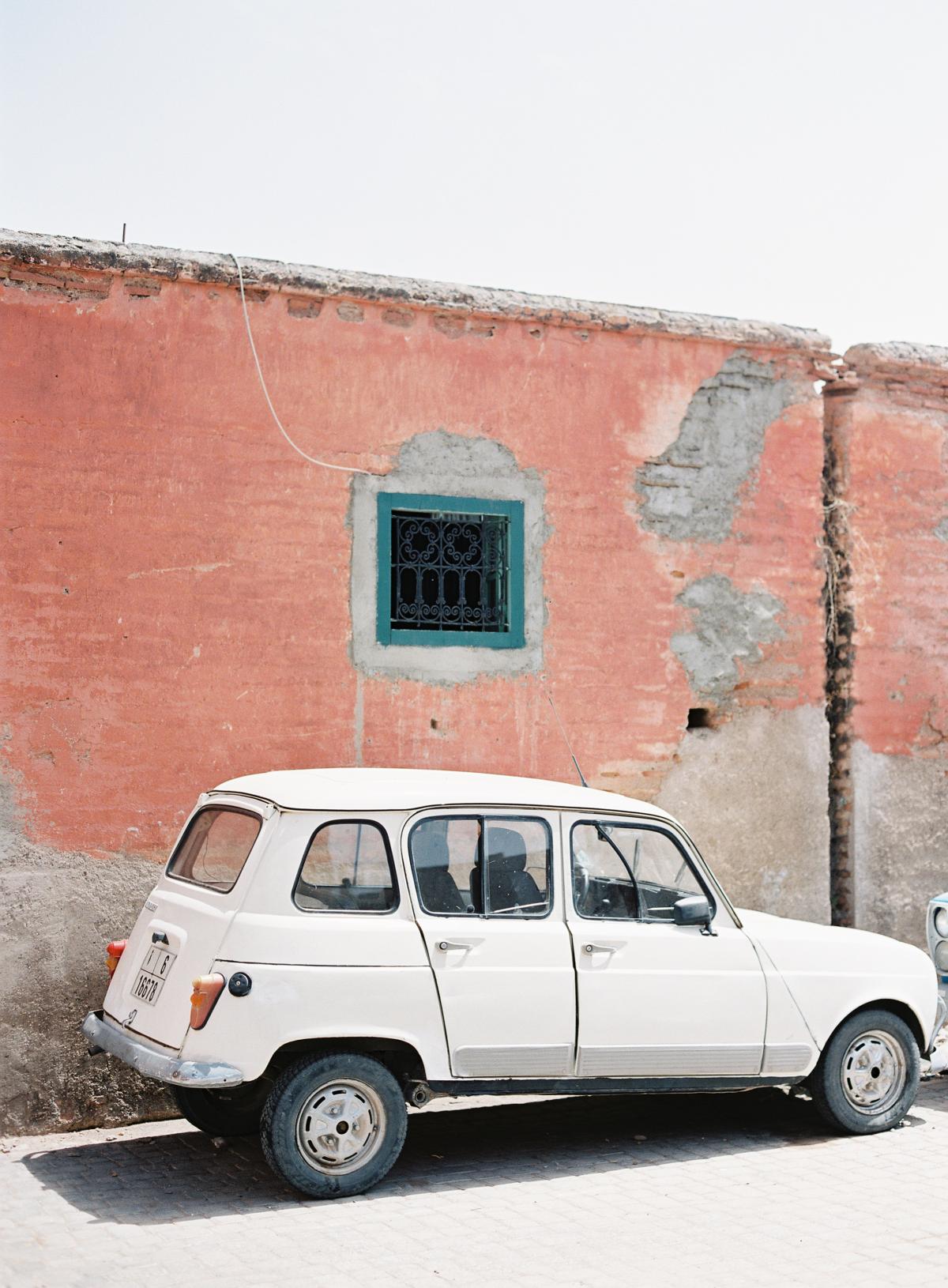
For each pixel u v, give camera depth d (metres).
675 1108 7.79
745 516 9.23
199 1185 6.24
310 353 8.16
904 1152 6.81
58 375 7.61
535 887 6.50
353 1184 6.00
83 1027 6.58
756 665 9.20
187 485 7.84
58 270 7.62
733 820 9.05
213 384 7.93
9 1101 7.25
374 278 8.29
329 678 8.08
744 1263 5.27
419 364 8.41
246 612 7.92
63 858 7.46
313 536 8.09
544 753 8.56
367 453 8.25
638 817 6.82
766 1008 6.78
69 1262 5.23
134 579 7.69
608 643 8.78
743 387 9.27
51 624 7.51
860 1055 7.12
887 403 9.77
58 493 7.57
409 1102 6.22
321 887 6.11
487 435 8.55
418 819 6.35
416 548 8.45
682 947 6.65
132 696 7.65
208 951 5.89
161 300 7.85
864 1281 5.08
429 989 6.10
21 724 7.42
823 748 9.37
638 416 8.96
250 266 7.99
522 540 8.60
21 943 7.35
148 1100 7.56
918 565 9.75
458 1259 5.29
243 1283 5.02
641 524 8.91
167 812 7.69
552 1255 5.34
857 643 9.50
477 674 8.43
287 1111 5.87
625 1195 6.12
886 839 9.52
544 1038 6.30
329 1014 5.90
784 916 9.13
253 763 7.88
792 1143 7.01
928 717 9.72
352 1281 5.05
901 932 9.50
